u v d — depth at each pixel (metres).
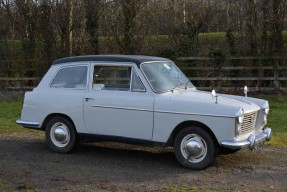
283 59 16.78
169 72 7.95
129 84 7.58
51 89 8.32
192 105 7.03
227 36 17.48
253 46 17.30
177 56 17.75
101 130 7.75
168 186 6.27
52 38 19.33
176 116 7.12
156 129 7.28
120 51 18.53
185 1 18.36
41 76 19.44
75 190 6.13
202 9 18.27
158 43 18.20
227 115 6.78
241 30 17.58
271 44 17.03
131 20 18.20
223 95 8.00
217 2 18.25
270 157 7.96
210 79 17.34
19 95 17.52
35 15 19.39
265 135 7.49
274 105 14.05
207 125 6.91
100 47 18.88
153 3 18.39
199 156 7.07
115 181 6.54
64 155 8.12
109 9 18.69
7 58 19.75
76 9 19.06
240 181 6.52
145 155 8.15
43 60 19.36
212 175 6.81
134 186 6.29
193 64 17.61
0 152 8.41
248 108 7.16
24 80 19.59
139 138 7.43
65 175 6.86
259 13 17.33
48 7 19.20
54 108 8.16
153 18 18.30
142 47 18.25
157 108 7.24
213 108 6.89
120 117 7.55
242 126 7.00
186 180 6.56
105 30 18.80
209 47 17.72
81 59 8.14
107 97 7.67
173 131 7.20
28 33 19.64
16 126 11.24
